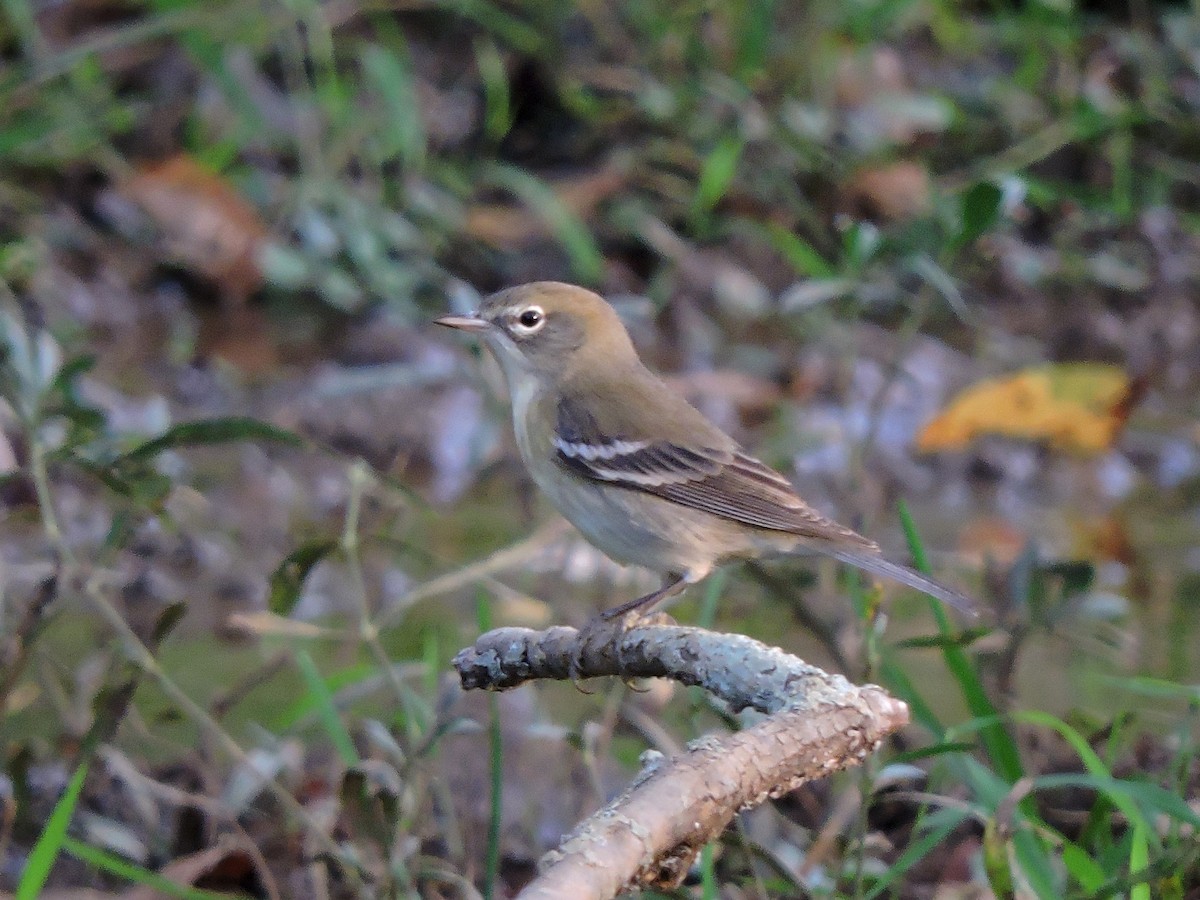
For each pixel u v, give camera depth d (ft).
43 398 26.27
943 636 27.45
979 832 28.30
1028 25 63.26
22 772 26.37
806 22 59.62
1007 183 35.68
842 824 27.32
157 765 28.94
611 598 37.83
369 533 33.14
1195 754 28.91
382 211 52.95
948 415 45.55
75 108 54.80
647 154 57.72
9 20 57.06
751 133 56.70
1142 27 66.49
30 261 50.21
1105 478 47.34
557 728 26.61
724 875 26.30
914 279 54.85
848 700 20.93
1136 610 38.11
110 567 33.32
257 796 27.37
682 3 59.88
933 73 63.52
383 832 23.54
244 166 56.18
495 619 36.73
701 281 54.13
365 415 46.03
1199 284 57.93
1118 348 54.54
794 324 52.44
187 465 41.32
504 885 27.12
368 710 31.86
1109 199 60.59
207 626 35.70
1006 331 54.90
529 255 55.57
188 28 52.95
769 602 36.96
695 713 27.37
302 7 55.26
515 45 59.72
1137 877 23.27
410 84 56.65
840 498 43.32
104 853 25.67
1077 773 29.25
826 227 56.80
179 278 52.90
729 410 48.88
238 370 48.42
